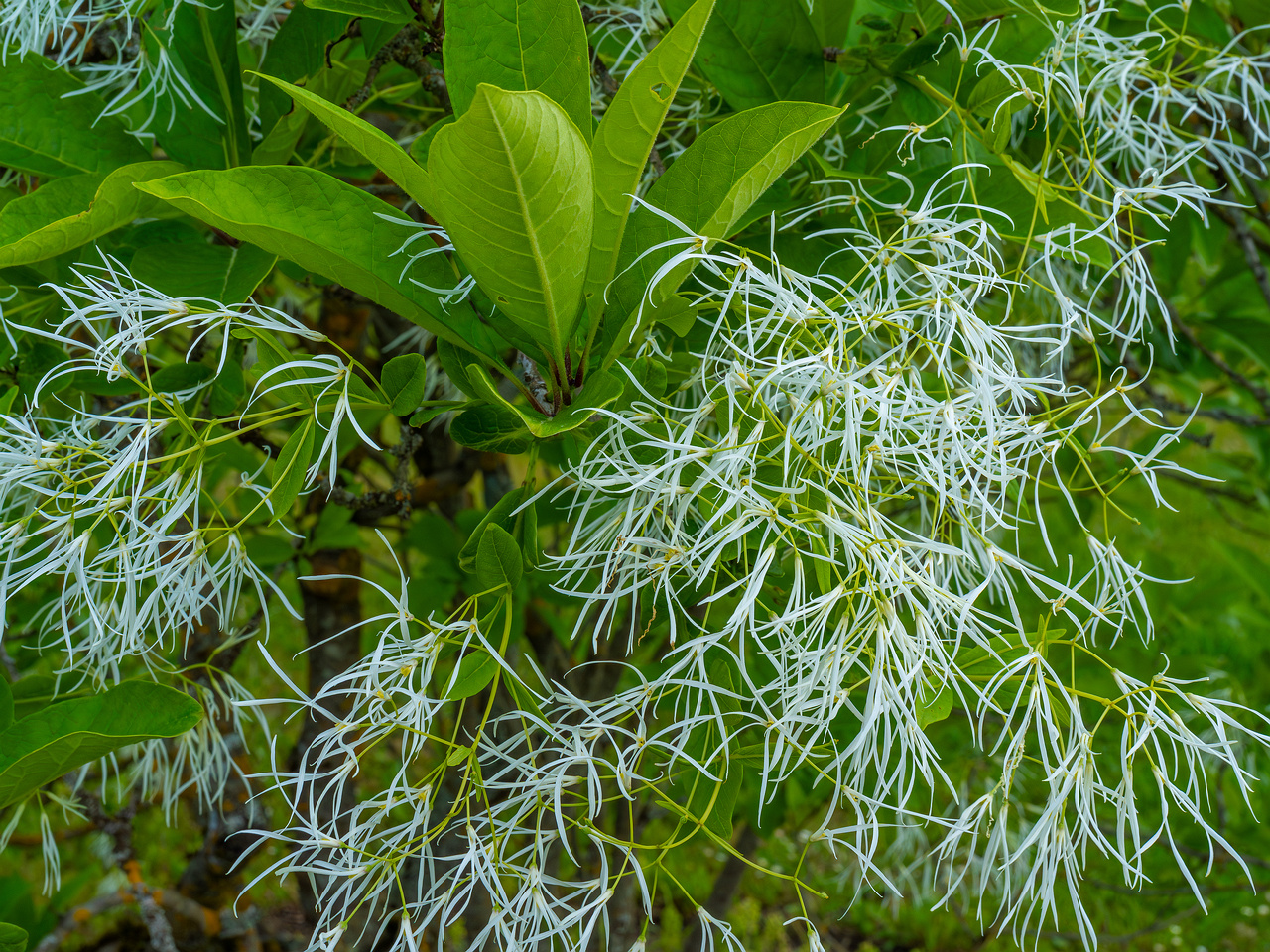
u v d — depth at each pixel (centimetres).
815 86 68
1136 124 76
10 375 67
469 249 49
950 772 108
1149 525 125
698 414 53
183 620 59
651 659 100
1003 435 54
